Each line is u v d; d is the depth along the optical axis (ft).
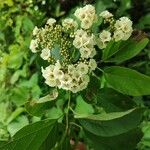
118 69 0.61
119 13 1.11
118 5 1.12
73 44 0.61
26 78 1.10
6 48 1.20
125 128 0.55
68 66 0.59
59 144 0.59
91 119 0.55
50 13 1.19
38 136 0.56
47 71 0.60
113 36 0.62
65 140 0.59
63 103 0.93
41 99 0.60
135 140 0.60
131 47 0.63
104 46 0.62
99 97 0.63
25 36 1.13
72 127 0.62
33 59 1.08
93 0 0.99
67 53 0.62
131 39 0.63
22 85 1.06
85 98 0.64
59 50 0.62
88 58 0.65
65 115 0.62
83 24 0.61
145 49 1.07
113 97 0.63
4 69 1.11
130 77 0.61
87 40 0.60
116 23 0.62
